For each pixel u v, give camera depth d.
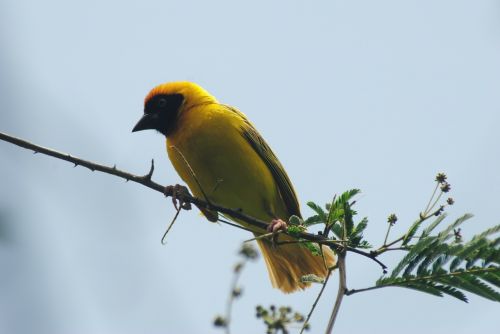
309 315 6.34
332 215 7.35
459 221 6.28
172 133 11.59
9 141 7.51
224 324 7.78
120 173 8.09
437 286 6.08
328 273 6.67
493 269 5.92
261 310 7.57
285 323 7.41
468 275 6.00
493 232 6.05
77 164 7.89
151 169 8.19
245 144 11.30
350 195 7.35
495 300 5.88
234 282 8.03
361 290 6.15
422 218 6.83
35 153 7.70
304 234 7.46
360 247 7.02
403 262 6.30
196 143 11.19
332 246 7.18
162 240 8.27
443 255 6.15
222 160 11.17
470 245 6.05
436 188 6.87
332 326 5.65
